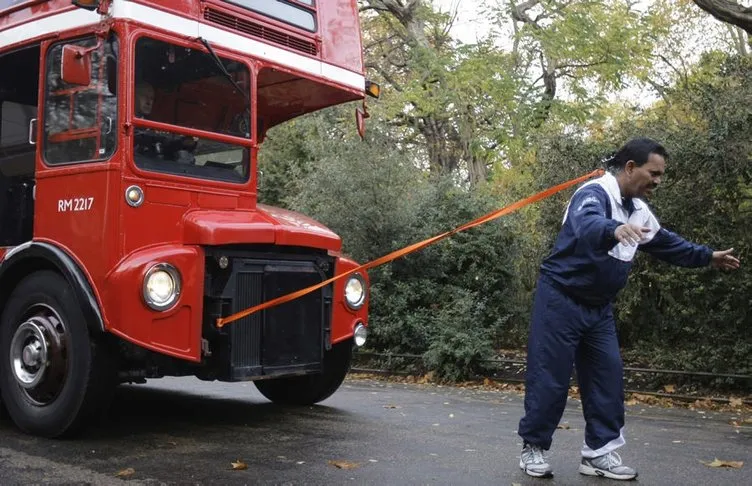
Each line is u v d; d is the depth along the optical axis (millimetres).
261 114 7797
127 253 5195
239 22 6090
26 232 6301
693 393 8445
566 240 4344
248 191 6051
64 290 5316
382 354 10852
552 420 4375
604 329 4457
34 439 5355
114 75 5336
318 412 6758
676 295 9539
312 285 6047
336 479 4305
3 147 6387
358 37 7273
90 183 5316
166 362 5473
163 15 5531
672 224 9328
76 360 5207
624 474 4355
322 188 11461
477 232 11312
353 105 15172
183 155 5602
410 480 4297
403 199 11398
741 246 8820
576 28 17922
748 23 9938
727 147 8750
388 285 11289
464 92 18000
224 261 5477
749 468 4699
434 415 6770
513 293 11445
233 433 5688
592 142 10477
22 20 5988
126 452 4977
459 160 19984
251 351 5629
